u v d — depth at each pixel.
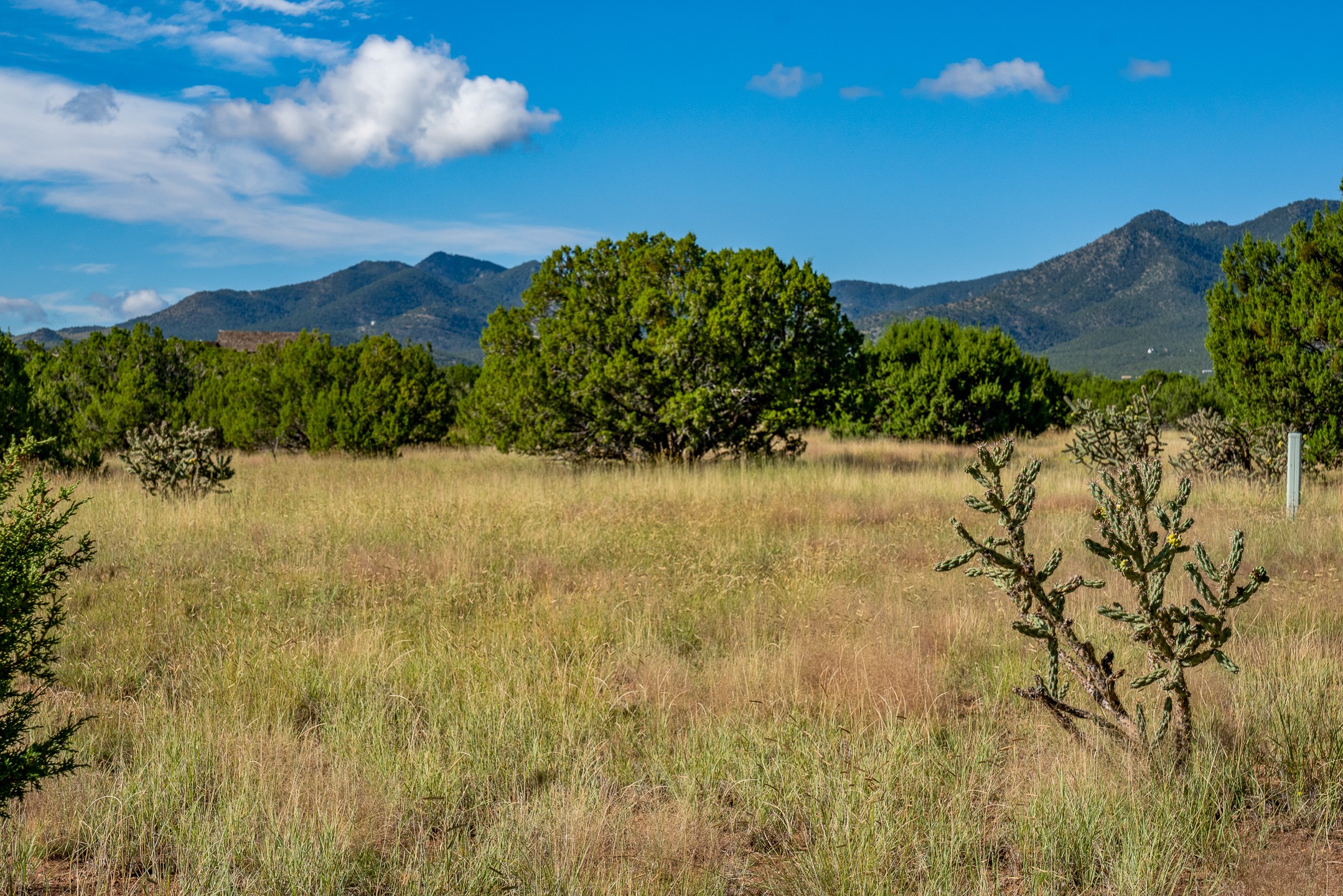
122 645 6.14
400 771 4.07
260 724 4.66
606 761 4.32
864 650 5.64
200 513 11.39
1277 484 13.33
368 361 24.89
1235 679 4.87
